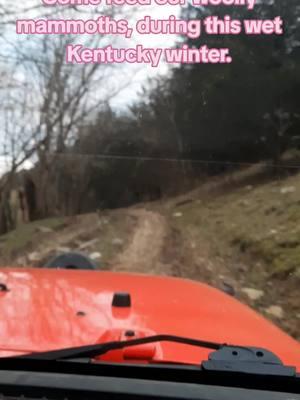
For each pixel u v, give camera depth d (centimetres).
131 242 1255
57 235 1445
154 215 1962
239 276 818
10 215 1916
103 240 1302
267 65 2161
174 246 1158
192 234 1324
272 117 2145
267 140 2184
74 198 2291
